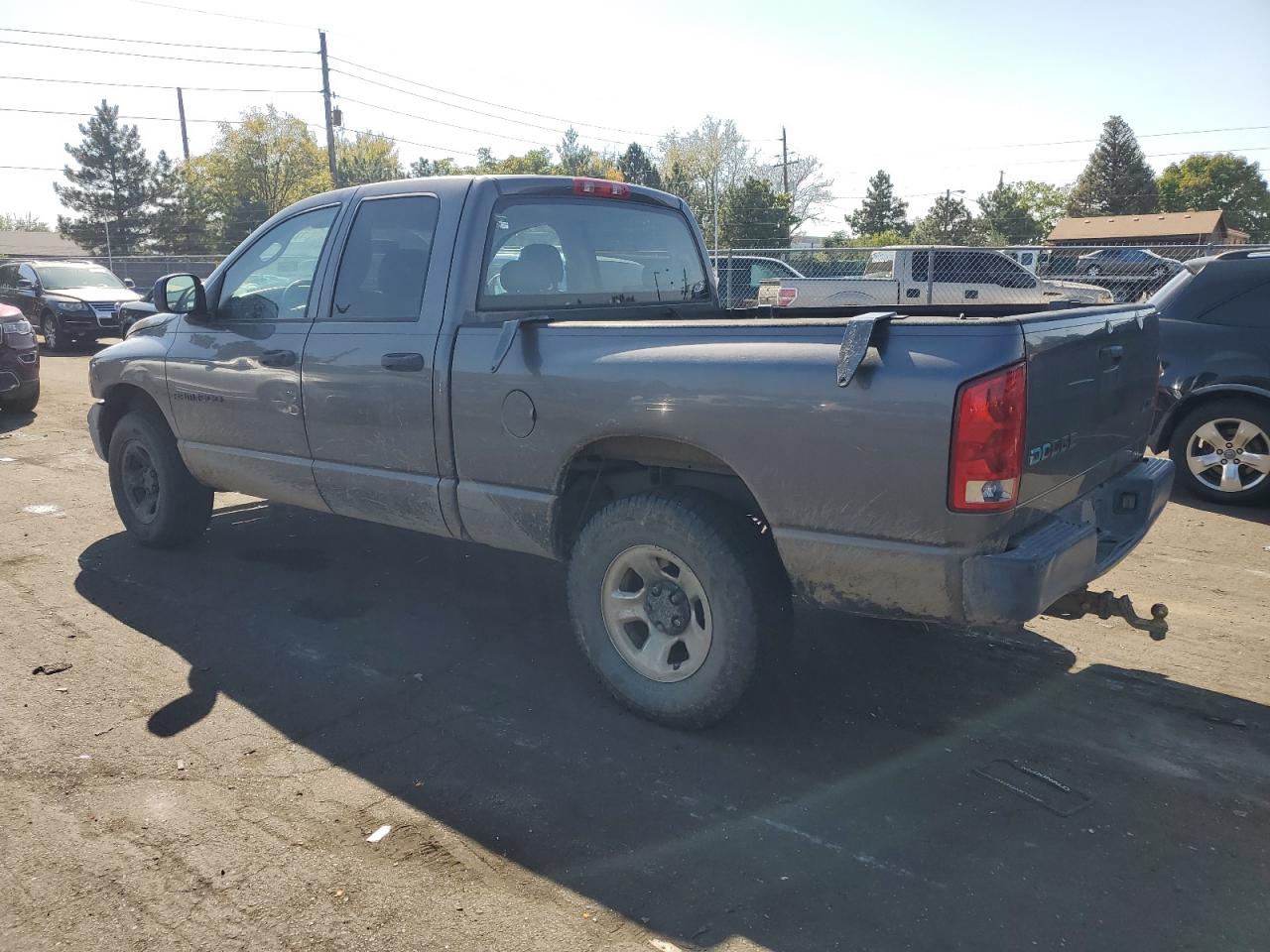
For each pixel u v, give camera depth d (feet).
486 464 13.01
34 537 20.03
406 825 10.02
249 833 9.84
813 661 14.11
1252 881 9.20
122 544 19.63
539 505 12.59
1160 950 8.25
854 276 61.82
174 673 13.65
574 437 11.95
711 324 11.03
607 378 11.54
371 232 14.64
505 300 13.92
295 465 15.58
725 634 11.19
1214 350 23.17
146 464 18.89
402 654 14.43
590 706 12.77
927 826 10.06
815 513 10.35
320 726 12.17
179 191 218.18
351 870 9.27
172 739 11.79
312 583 17.42
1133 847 9.71
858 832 9.95
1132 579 17.95
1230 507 23.30
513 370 12.44
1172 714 12.62
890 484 9.80
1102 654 14.51
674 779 10.96
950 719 12.44
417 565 18.45
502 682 13.48
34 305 64.34
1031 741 11.89
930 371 9.50
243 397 16.16
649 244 16.57
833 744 11.79
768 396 10.38
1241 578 18.02
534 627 15.53
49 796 10.49
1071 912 8.71
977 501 9.47
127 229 213.66
